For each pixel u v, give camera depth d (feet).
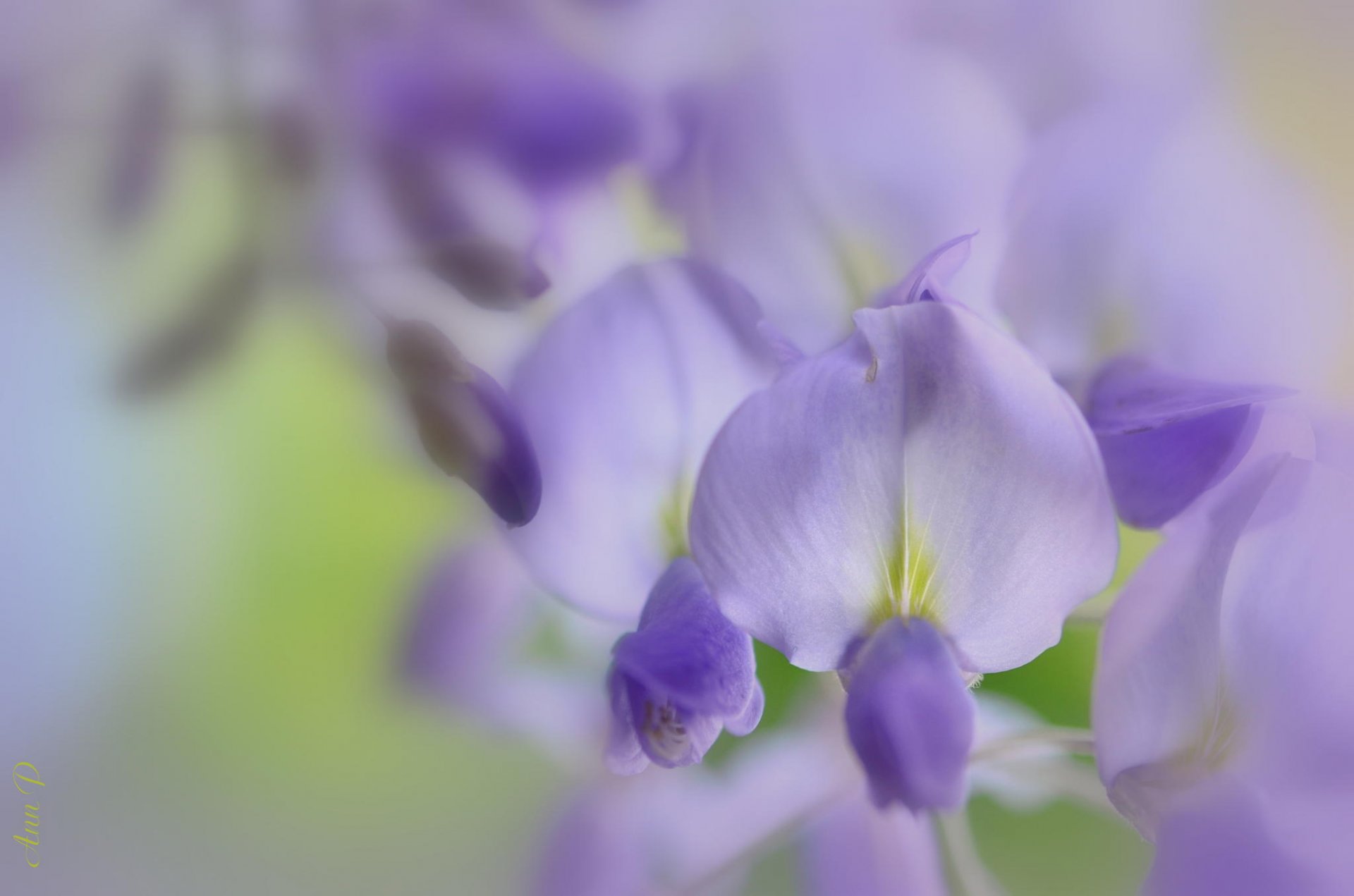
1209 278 0.62
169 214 0.64
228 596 0.66
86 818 0.66
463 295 0.63
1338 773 0.59
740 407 0.59
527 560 0.64
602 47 0.63
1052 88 0.62
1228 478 0.60
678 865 0.66
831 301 0.62
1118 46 0.62
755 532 0.59
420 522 0.65
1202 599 0.59
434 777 0.66
